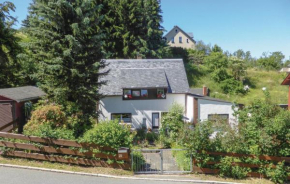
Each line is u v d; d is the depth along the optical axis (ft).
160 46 119.75
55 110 30.83
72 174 25.73
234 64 121.19
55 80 41.27
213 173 29.25
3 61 67.36
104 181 24.68
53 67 38.60
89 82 44.21
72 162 27.96
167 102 66.85
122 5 107.04
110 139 27.48
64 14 40.45
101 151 27.78
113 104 64.69
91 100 44.91
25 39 89.04
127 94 65.10
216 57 125.39
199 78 120.47
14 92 48.11
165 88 65.26
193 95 65.87
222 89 113.91
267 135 27.81
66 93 40.78
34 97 51.11
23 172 25.08
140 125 65.62
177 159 34.78
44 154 28.12
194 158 29.25
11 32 68.59
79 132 33.88
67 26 41.04
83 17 40.93
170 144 52.70
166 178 27.17
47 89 42.37
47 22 40.19
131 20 109.70
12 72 71.46
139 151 32.04
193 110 59.00
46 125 29.04
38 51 41.37
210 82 118.21
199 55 141.28
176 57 137.28
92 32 44.11
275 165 28.84
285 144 28.32
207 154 28.89
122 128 29.63
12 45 69.41
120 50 111.75
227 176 29.04
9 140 28.53
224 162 28.45
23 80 73.67
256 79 130.21
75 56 41.68
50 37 39.63
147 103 65.92
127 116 65.77
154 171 29.35
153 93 66.28
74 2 41.22
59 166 27.09
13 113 43.11
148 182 25.58
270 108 30.55
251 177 29.19
